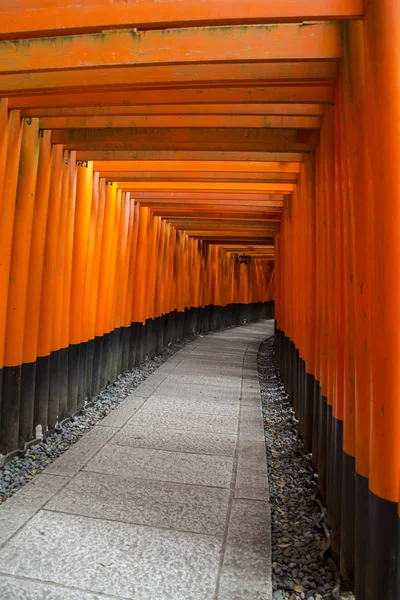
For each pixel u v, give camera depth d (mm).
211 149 4449
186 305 13008
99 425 5027
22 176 3957
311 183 4379
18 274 3965
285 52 2367
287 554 2713
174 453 4254
